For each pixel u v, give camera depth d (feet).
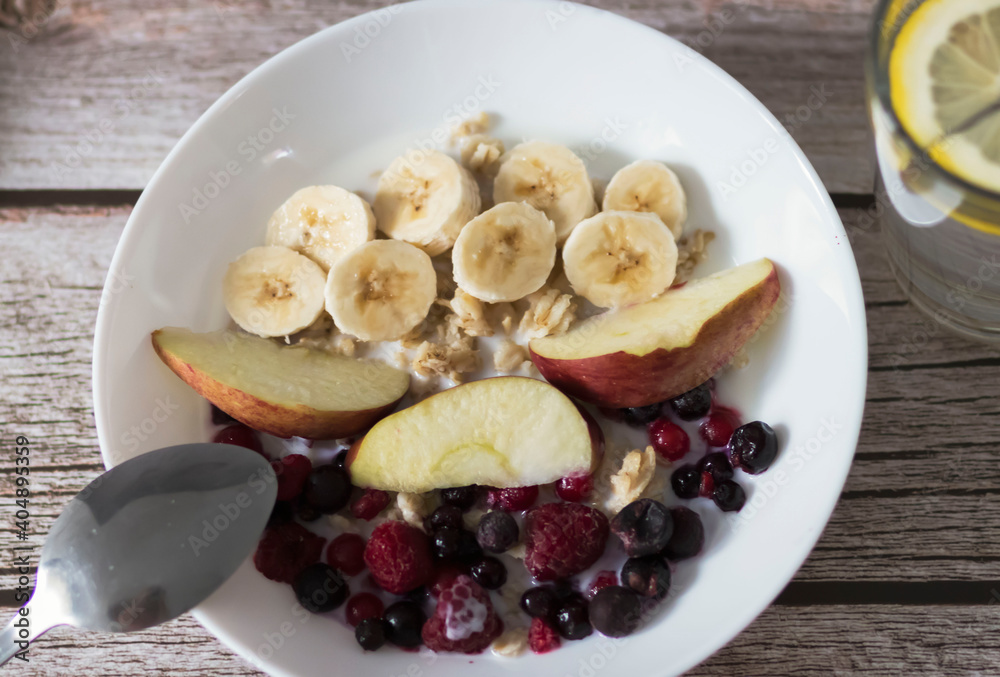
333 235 1.21
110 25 1.33
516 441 1.15
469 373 1.21
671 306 1.17
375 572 1.12
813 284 1.14
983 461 1.19
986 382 1.21
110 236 1.29
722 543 1.14
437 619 1.11
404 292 1.20
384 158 1.24
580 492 1.15
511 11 1.19
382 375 1.20
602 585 1.14
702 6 1.30
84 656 1.19
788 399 1.15
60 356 1.26
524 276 1.18
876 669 1.16
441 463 1.15
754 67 1.28
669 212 1.19
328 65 1.21
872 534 1.18
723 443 1.16
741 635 1.17
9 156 1.30
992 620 1.17
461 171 1.21
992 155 1.02
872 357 1.22
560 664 1.11
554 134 1.23
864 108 1.27
